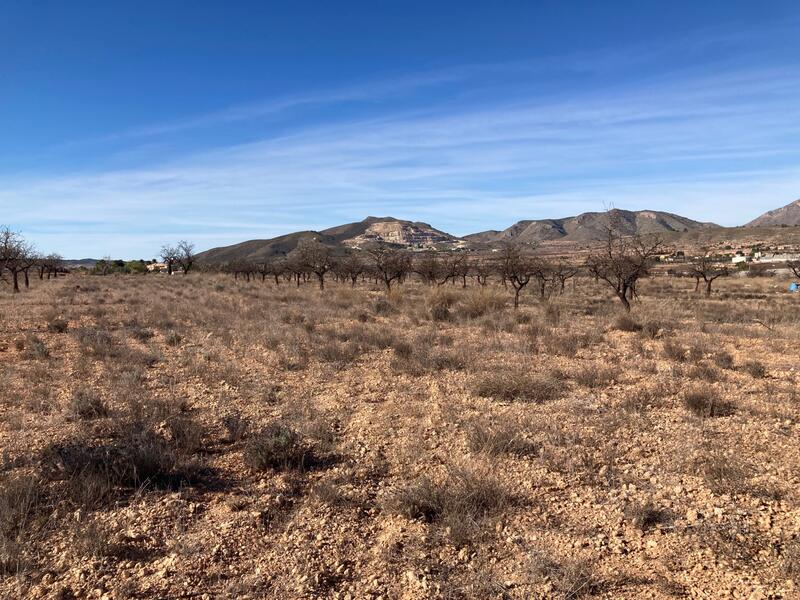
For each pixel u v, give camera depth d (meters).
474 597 3.38
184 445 6.02
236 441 6.37
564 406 7.63
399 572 3.70
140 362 10.68
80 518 4.38
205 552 3.94
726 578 3.52
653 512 4.45
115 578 3.62
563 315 19.67
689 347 12.45
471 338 14.20
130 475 5.12
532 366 10.35
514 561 3.81
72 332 14.80
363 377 9.77
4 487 4.69
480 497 4.68
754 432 6.37
